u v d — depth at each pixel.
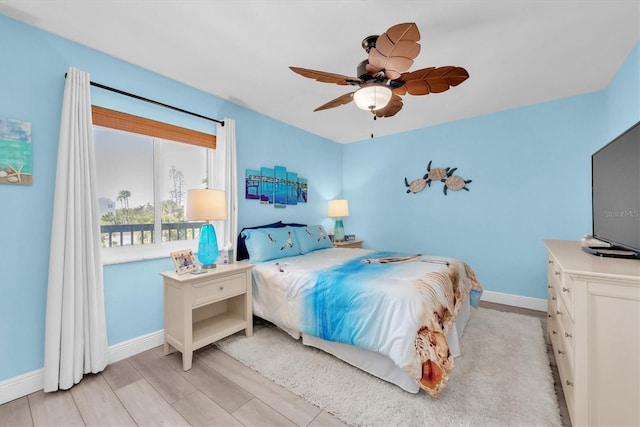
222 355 2.14
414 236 4.00
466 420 1.42
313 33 1.84
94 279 1.87
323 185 4.38
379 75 1.68
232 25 1.76
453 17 1.68
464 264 2.75
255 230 2.90
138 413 1.51
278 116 3.43
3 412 1.53
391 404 1.54
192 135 2.60
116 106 2.12
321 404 1.55
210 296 2.13
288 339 2.37
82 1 1.54
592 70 2.35
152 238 2.40
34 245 1.75
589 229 2.86
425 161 3.88
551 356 2.04
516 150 3.21
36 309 1.75
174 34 1.85
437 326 1.62
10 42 1.68
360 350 1.88
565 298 1.40
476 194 3.48
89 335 1.85
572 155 2.91
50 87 1.82
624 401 1.08
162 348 2.29
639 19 1.70
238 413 1.51
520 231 3.21
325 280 2.06
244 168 3.12
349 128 3.93
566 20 1.71
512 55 2.10
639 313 1.05
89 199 1.86
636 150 1.31
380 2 1.56
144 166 2.36
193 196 2.21
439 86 1.80
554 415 1.44
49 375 1.68
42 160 1.78
